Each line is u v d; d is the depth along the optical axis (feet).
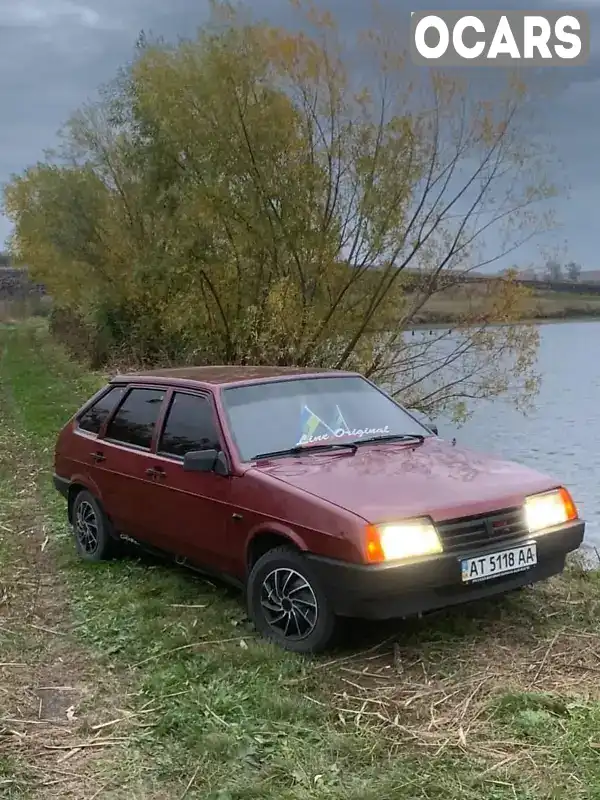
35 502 32.01
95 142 74.69
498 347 40.52
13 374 90.17
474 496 16.08
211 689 14.71
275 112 38.99
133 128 52.44
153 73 44.21
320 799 11.35
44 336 168.45
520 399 41.42
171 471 19.38
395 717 13.55
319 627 15.64
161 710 14.32
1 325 216.74
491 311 40.19
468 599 15.65
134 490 20.79
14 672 16.30
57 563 23.61
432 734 13.00
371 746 12.69
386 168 38.32
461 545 15.51
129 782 12.26
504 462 18.37
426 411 41.88
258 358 42.65
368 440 19.12
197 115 39.99
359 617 15.07
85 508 23.49
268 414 18.94
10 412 59.26
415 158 38.34
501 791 11.39
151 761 12.79
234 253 41.88
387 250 39.50
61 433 24.82
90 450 22.93
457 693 14.34
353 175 38.88
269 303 40.11
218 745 12.80
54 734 13.78
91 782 12.30
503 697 13.75
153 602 19.33
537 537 16.33
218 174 40.14
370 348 41.42
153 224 50.39
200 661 15.96
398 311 41.01
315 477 16.66
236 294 43.45
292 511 15.99
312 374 20.68
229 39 38.99
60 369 95.45
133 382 22.41
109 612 19.15
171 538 19.58
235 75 38.81
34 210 99.66
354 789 11.53
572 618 17.39
